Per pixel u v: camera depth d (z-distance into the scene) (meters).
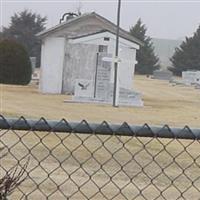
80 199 8.80
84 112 26.52
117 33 32.59
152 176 10.77
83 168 10.39
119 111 28.08
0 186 4.20
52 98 33.53
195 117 27.12
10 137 13.64
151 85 60.81
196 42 97.12
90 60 38.28
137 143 14.26
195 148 14.54
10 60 43.62
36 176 9.83
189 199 9.20
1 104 27.92
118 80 31.28
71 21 38.47
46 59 38.38
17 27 92.75
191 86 61.94
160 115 27.23
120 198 9.02
